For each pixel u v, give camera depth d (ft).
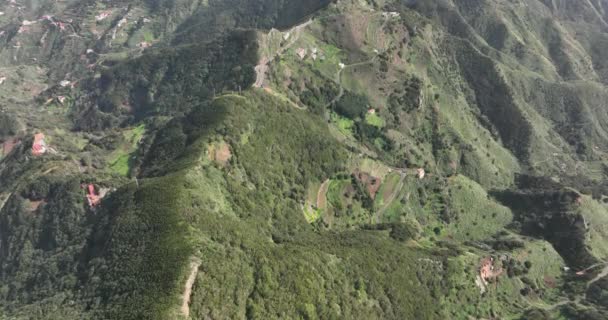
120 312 365.40
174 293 367.25
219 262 404.77
